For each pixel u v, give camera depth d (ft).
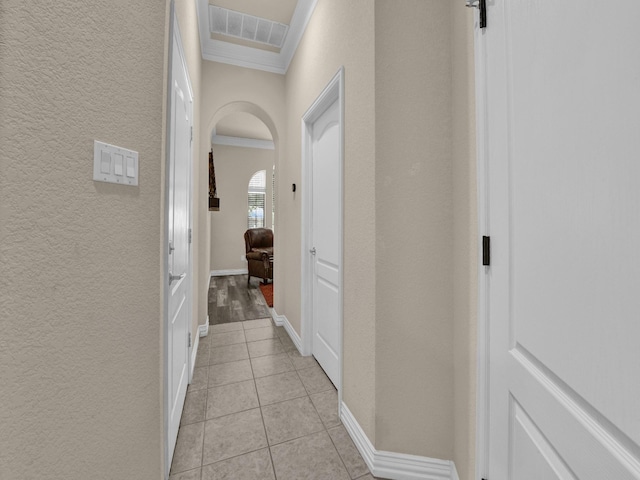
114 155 2.45
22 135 1.63
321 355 7.38
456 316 3.69
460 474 3.58
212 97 9.28
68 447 2.02
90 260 2.22
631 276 1.31
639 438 1.26
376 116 4.08
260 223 22.29
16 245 1.61
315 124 7.74
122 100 2.57
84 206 2.15
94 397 2.28
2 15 1.50
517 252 2.28
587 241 1.57
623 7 1.34
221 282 18.31
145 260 3.00
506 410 2.46
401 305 4.01
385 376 4.08
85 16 2.11
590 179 1.54
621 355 1.36
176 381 4.77
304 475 4.15
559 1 1.77
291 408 5.71
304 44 7.91
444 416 3.88
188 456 4.49
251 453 4.55
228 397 6.07
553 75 1.83
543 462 1.95
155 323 3.23
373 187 4.16
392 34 4.01
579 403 1.63
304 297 8.05
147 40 2.97
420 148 3.90
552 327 1.86
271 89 9.96
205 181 9.74
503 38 2.46
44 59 1.77
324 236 7.11
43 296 1.80
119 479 2.60
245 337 9.41
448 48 3.77
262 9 7.91
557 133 1.80
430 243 3.88
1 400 1.53
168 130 3.76
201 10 7.72
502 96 2.48
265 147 21.45
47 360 1.84
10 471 1.58
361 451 4.47
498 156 2.56
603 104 1.46
